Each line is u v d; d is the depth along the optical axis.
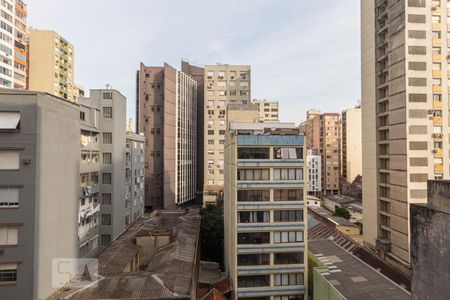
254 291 32.78
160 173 82.88
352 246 49.25
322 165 124.81
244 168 33.38
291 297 33.16
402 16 44.31
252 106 48.00
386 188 49.00
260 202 33.25
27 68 76.81
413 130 43.28
